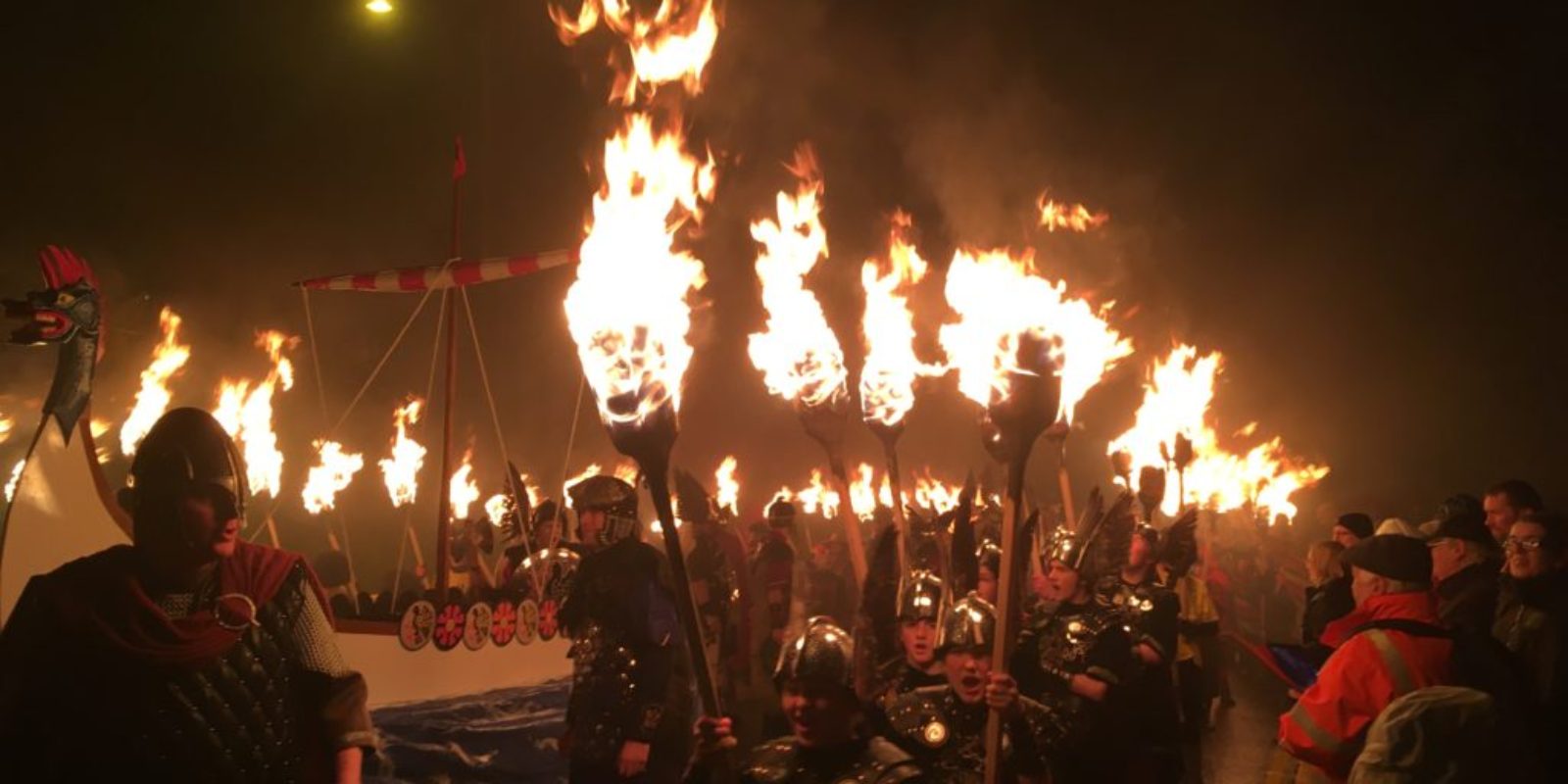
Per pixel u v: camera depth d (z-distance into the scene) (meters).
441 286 12.29
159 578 3.69
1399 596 4.66
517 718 10.72
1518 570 5.49
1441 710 3.92
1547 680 5.21
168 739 3.57
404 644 11.30
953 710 4.62
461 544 15.59
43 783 3.52
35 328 7.86
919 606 4.82
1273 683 16.88
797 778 3.83
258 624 3.76
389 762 9.18
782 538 13.97
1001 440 4.33
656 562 5.87
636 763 5.65
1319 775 4.78
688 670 5.93
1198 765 9.95
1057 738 5.57
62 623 3.58
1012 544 4.27
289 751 3.77
